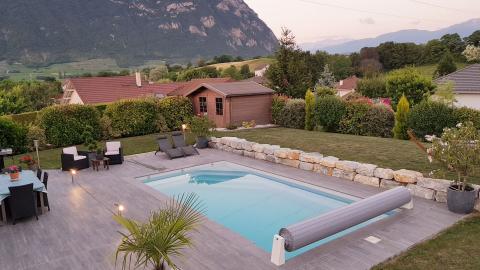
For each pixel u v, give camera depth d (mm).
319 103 20172
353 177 10438
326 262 5902
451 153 7590
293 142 15797
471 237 6598
